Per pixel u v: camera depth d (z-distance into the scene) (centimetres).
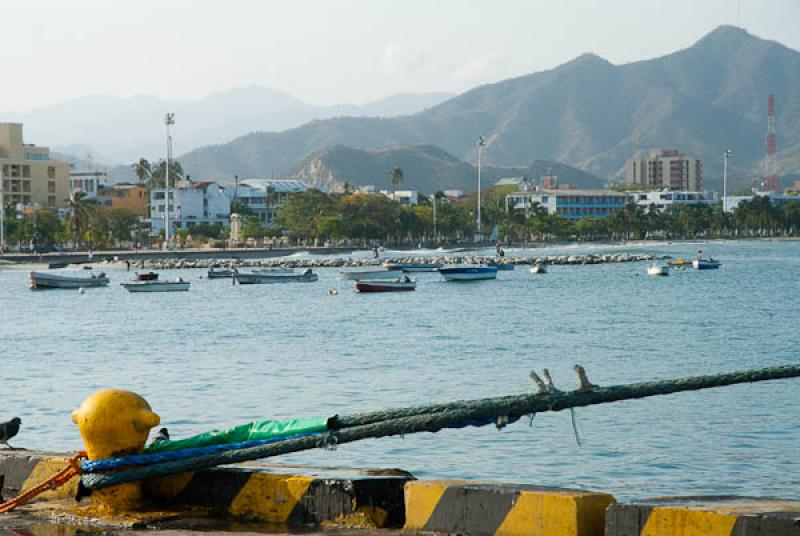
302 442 1227
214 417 3294
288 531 1238
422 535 1190
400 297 12256
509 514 1147
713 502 1097
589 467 2450
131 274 19212
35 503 1436
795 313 8725
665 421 3044
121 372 4828
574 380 4353
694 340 6366
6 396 3838
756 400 3431
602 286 13925
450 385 4162
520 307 10069
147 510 1361
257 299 12306
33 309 10856
